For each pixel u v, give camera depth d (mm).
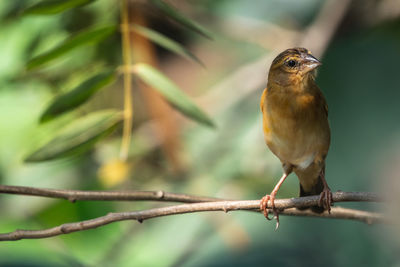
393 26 11805
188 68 14430
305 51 7168
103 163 10312
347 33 12016
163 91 6059
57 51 6066
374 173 3400
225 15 12469
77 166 10406
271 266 9766
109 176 9922
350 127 11203
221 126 10930
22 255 9875
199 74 14102
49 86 9914
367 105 11406
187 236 10609
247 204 5855
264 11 12648
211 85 13844
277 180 10227
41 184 10289
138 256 10688
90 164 10422
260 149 10242
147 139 10445
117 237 11312
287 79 7023
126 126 6086
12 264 9430
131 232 10891
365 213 6633
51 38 9539
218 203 5941
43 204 10656
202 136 10906
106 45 9617
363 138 11031
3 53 9617
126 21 6273
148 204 11109
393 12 11516
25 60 9477
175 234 10742
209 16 12219
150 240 10836
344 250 9641
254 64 11617
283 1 12641
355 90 11570
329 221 10148
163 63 14547
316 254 9922
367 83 11617
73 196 6031
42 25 9531
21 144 10078
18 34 9625
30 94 10078
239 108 11281
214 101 11359
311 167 7387
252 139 10414
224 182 10133
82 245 11117
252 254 10070
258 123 10492
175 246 10609
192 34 13258
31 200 10523
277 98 7086
